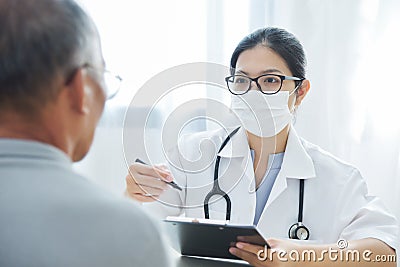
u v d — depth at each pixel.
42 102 0.56
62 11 0.57
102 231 0.52
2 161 0.55
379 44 1.81
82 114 0.60
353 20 1.83
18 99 0.56
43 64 0.55
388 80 1.81
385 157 1.82
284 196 1.28
